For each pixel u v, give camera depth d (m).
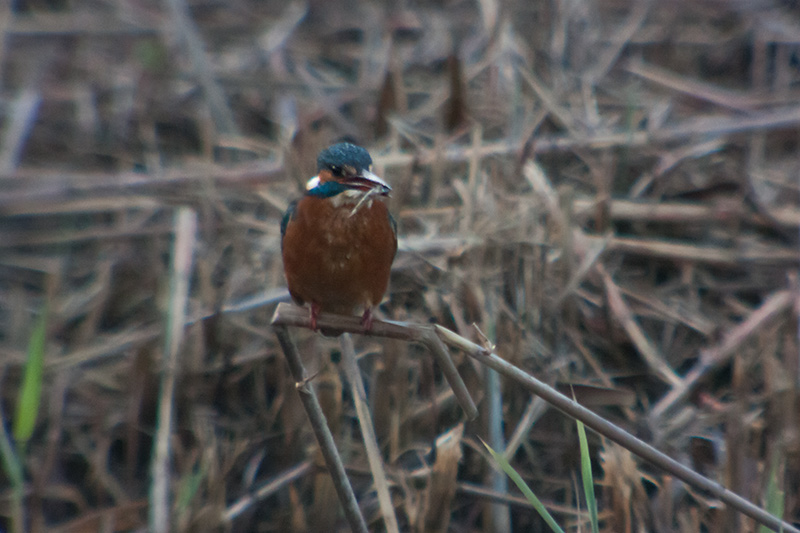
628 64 15.09
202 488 9.56
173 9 14.59
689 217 11.86
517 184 11.51
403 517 9.56
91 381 10.98
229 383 10.48
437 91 14.22
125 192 12.45
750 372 10.12
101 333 11.57
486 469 9.56
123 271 11.92
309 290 7.73
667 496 9.16
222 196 12.22
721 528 8.91
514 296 10.23
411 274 10.61
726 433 9.45
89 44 15.77
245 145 13.27
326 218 7.39
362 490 9.72
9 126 13.81
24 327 11.43
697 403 10.28
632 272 11.62
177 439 10.11
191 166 13.18
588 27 15.09
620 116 13.73
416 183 11.98
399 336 6.81
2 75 14.99
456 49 12.30
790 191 12.34
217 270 11.34
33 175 12.86
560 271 10.80
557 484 9.78
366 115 13.85
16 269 12.29
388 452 9.91
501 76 13.45
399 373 9.80
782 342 10.45
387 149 12.62
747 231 11.97
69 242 12.59
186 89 14.64
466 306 10.09
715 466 9.52
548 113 12.88
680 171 12.75
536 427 10.06
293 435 10.00
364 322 6.88
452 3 16.50
